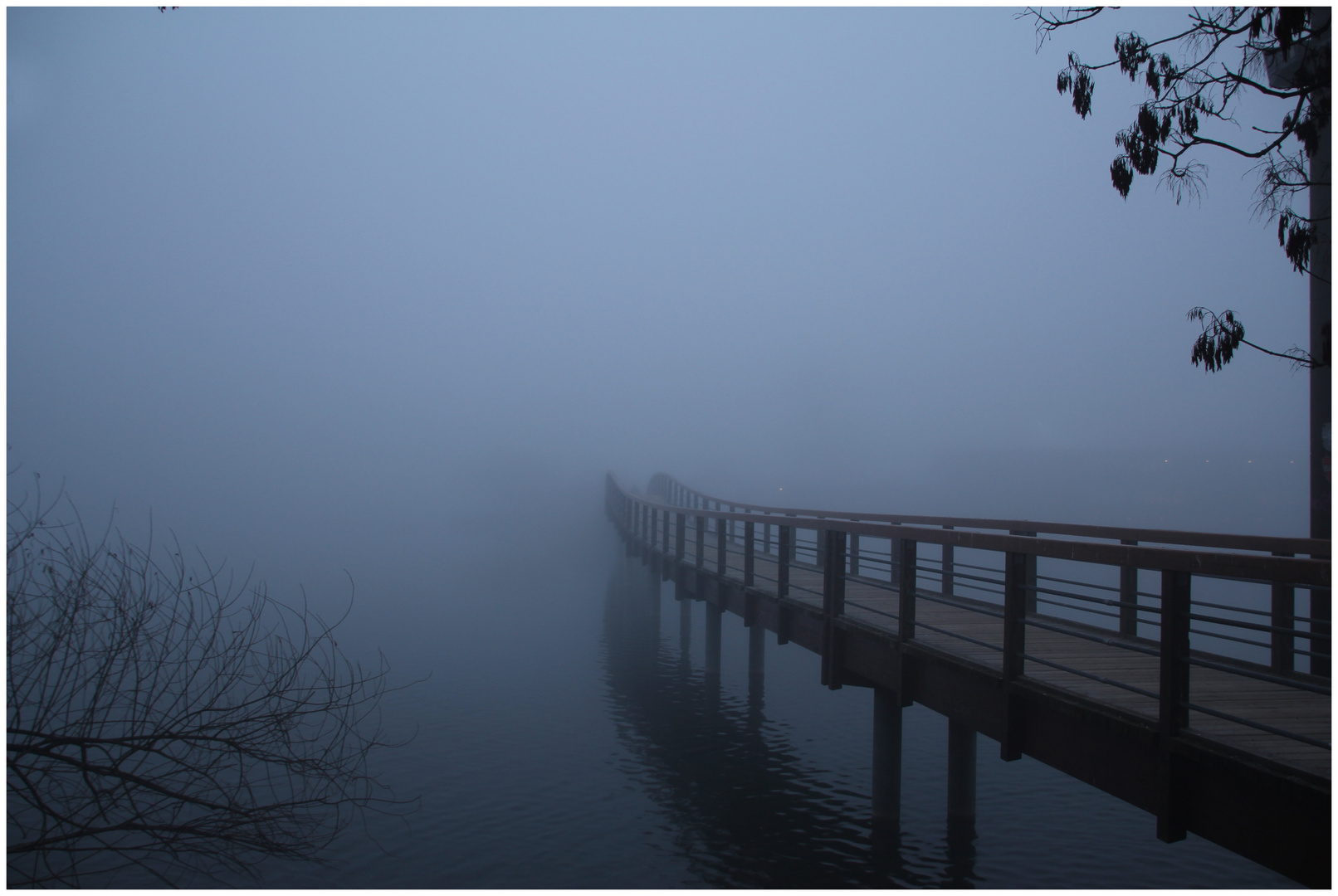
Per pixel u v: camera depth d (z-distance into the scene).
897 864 7.03
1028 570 7.46
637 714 11.92
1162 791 3.76
